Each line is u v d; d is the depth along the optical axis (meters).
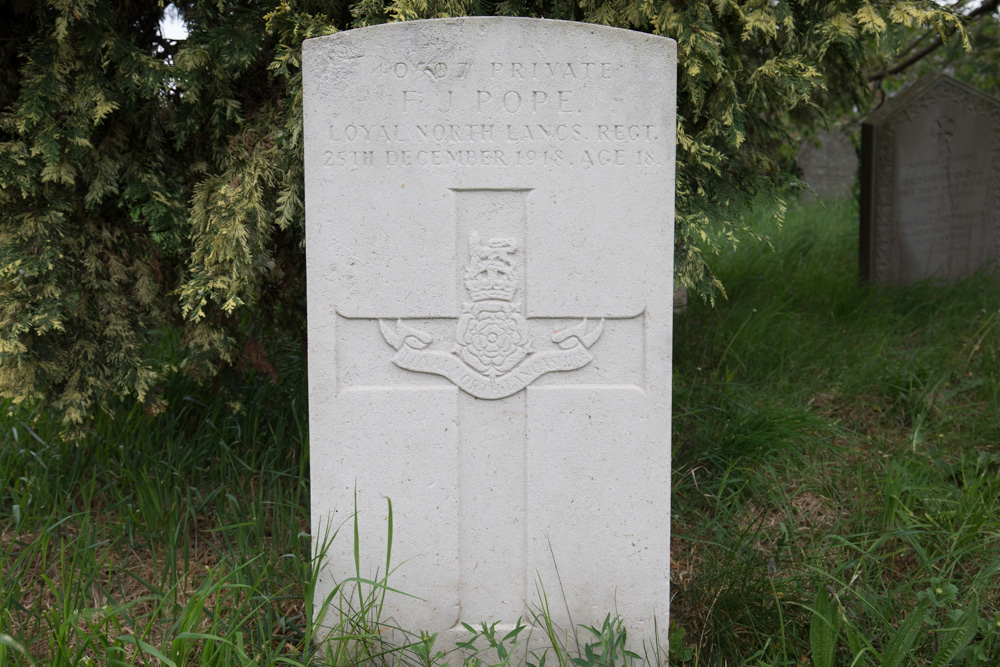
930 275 6.44
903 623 2.38
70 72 3.17
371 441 2.48
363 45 2.33
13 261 3.02
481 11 3.36
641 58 2.35
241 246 2.98
